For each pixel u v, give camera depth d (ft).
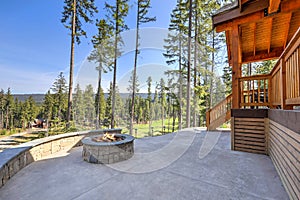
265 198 6.31
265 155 12.03
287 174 6.78
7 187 7.35
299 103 6.49
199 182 7.75
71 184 7.64
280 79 9.53
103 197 6.48
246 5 12.57
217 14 13.98
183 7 34.86
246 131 13.01
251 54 20.98
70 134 15.26
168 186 7.37
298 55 6.59
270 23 15.44
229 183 7.60
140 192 6.85
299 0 10.94
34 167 9.97
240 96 13.60
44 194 6.73
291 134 6.23
